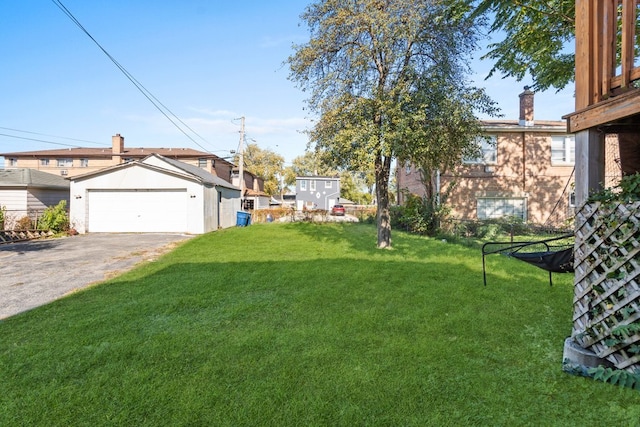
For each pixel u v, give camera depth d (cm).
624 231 257
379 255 890
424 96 852
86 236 1438
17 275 701
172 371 295
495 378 277
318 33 971
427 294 520
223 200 1905
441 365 300
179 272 698
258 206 3716
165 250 1038
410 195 1620
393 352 326
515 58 902
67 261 859
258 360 313
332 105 938
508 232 1293
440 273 659
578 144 314
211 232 1577
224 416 234
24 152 3391
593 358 280
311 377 282
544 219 1570
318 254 920
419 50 938
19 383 277
